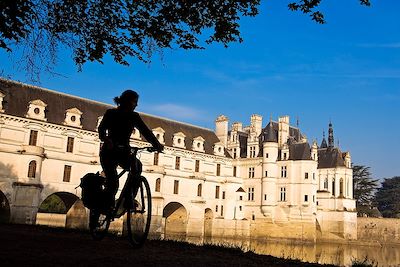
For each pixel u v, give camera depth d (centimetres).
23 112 6588
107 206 959
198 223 8538
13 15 1544
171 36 1825
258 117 10606
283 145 9756
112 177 953
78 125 7175
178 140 8606
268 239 9238
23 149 6388
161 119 8938
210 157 9088
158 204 7762
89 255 919
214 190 9069
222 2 1706
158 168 7938
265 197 9438
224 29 1778
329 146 12044
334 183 10756
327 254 6431
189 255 1055
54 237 1212
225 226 9038
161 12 1744
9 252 895
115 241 1170
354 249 8288
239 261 1045
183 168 8506
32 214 6297
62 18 1714
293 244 8506
